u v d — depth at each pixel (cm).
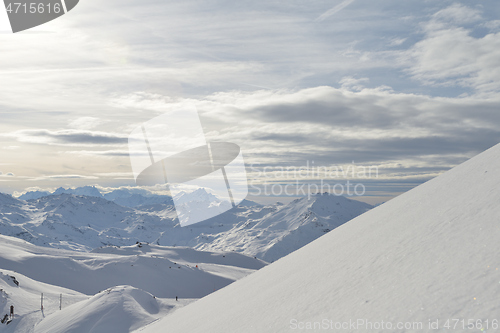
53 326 4753
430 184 645
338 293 363
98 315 4634
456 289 227
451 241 317
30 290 7775
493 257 243
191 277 14100
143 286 12719
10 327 5284
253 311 500
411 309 231
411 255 345
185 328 720
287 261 890
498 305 183
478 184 436
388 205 752
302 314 357
